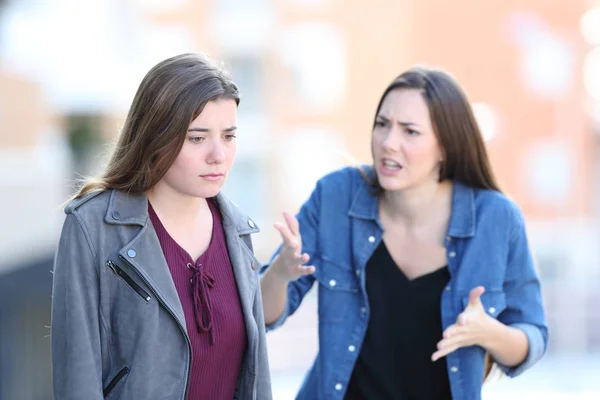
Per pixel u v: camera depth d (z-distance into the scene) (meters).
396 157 5.43
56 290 4.29
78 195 4.49
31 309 15.43
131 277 4.29
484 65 54.12
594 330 26.41
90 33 27.41
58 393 4.22
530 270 5.75
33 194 18.16
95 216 4.33
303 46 56.81
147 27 55.88
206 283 4.49
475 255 5.62
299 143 57.53
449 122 5.47
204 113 4.23
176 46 56.47
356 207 5.82
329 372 5.67
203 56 4.40
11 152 18.34
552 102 53.81
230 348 4.57
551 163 54.22
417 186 5.66
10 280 15.20
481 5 54.12
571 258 36.44
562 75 53.62
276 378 24.30
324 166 57.41
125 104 26.45
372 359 5.65
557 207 54.12
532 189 54.41
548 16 53.28
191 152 4.27
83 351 4.18
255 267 4.83
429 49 54.91
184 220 4.57
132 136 4.35
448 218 5.72
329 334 5.73
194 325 4.40
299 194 57.72
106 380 4.29
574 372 24.27
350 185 5.97
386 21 55.72
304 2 56.59
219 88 4.25
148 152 4.26
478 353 5.55
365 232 5.77
